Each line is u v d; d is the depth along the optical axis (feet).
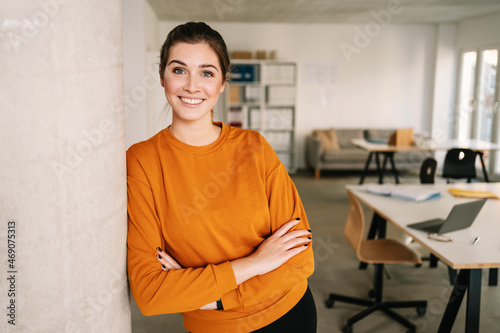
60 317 2.80
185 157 3.64
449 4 22.63
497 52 25.75
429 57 30.60
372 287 11.76
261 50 29.37
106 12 2.86
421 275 12.57
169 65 3.48
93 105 2.80
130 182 3.48
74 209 2.76
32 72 2.52
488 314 10.19
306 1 21.59
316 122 30.94
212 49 3.48
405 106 31.04
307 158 30.40
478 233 8.38
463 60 29.60
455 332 9.39
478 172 27.71
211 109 3.75
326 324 9.85
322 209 20.15
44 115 2.58
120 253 3.22
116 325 3.19
